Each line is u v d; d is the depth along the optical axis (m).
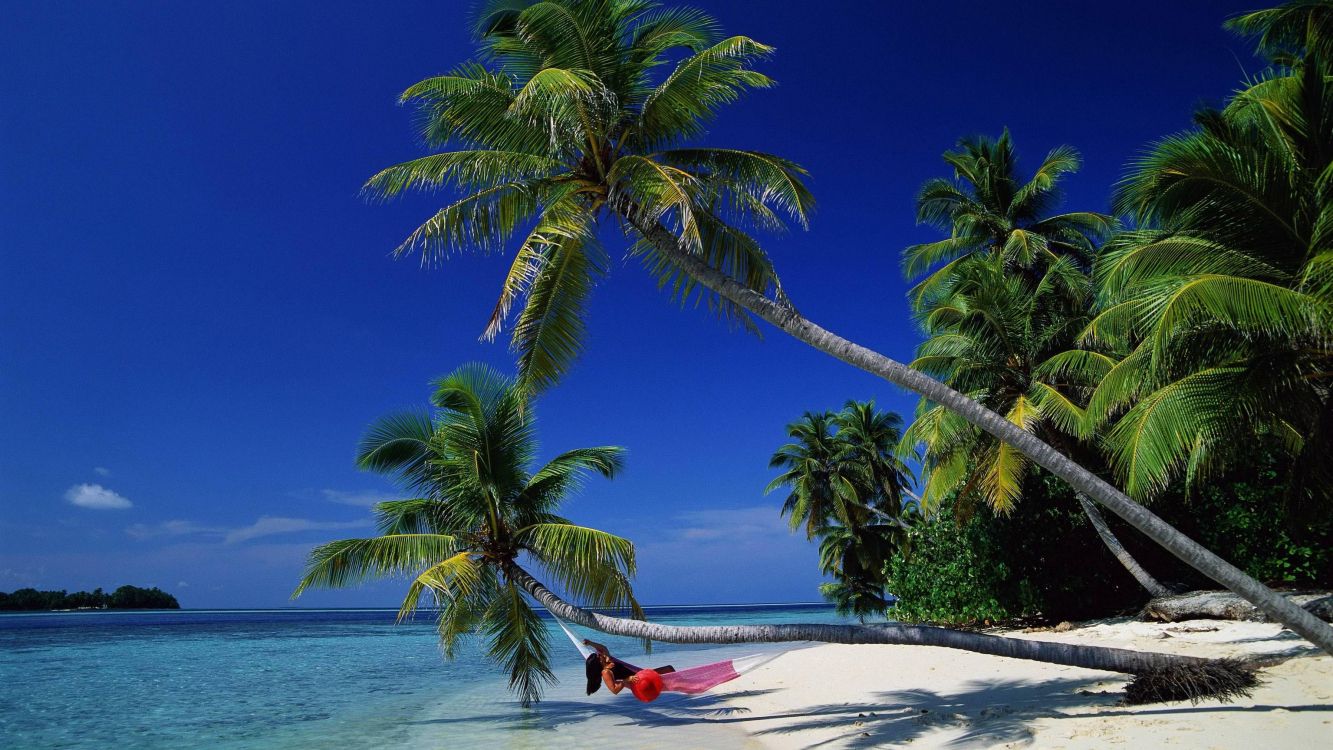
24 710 18.52
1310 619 8.39
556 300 12.60
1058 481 23.34
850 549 44.81
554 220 10.85
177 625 84.00
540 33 10.92
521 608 16.14
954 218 28.83
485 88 11.30
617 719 14.77
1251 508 19.86
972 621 27.00
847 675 17.30
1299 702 8.84
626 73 11.65
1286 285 10.66
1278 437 15.38
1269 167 10.37
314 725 15.54
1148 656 10.52
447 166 11.08
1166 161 10.77
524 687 16.97
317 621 112.94
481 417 15.19
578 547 13.87
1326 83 10.53
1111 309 13.43
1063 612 24.44
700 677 12.95
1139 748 7.89
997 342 21.11
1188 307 9.59
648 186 10.88
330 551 13.91
